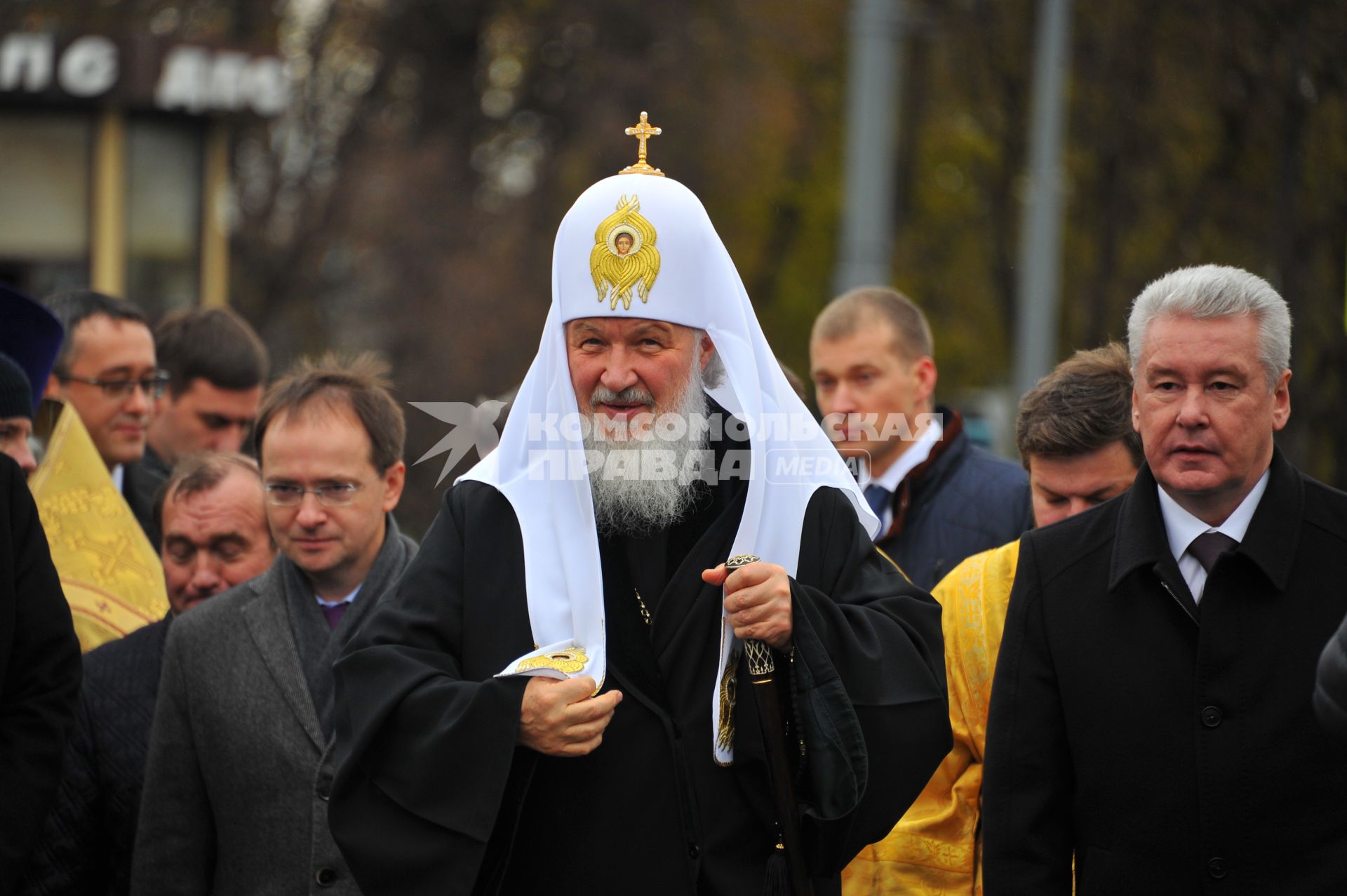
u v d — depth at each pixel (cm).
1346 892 1047
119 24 6712
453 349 6391
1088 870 1113
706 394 1183
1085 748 1114
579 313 1130
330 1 6869
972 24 4862
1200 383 1076
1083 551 1153
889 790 1074
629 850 1080
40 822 1180
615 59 7219
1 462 1220
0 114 5372
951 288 6081
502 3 7331
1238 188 3591
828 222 7281
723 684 1091
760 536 1129
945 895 1286
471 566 1134
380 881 1052
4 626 1184
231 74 5553
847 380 1766
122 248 5512
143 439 1783
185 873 1290
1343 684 927
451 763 1044
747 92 7050
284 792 1255
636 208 1128
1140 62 4012
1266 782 1064
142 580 1575
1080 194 4347
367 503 1327
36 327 1550
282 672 1285
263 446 1338
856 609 1112
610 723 1095
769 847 1099
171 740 1305
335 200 6612
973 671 1301
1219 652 1081
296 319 6694
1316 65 2928
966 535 1694
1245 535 1091
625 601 1123
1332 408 3047
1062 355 4431
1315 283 3033
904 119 5419
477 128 7344
